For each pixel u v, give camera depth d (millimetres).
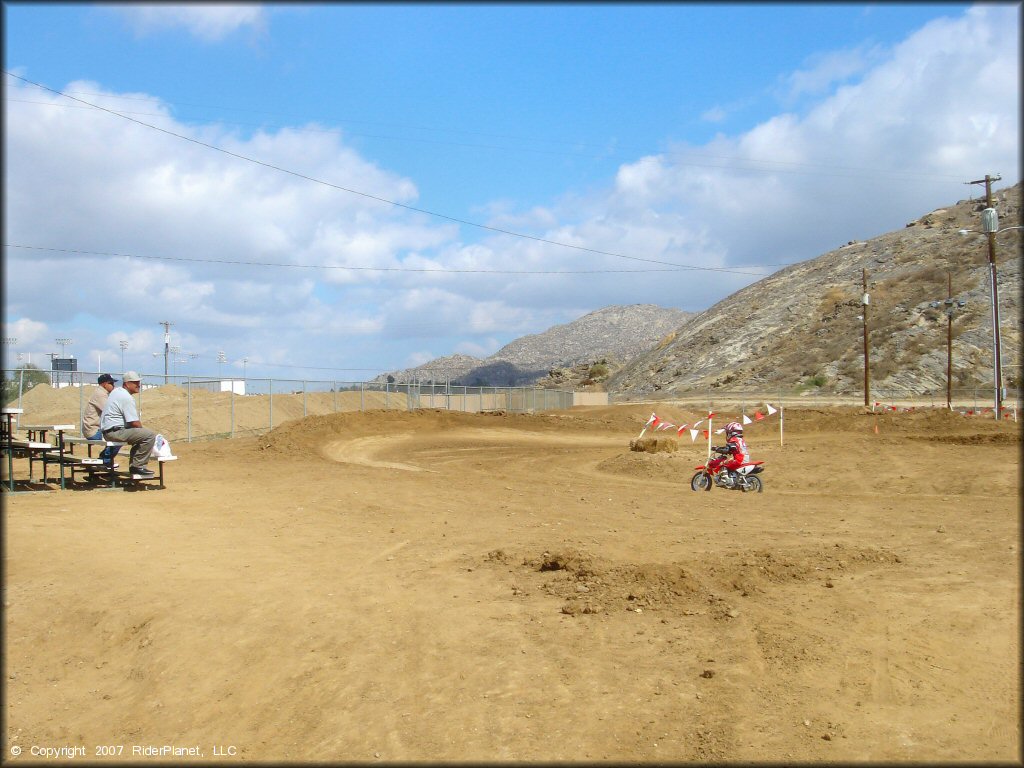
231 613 8258
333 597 8680
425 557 10477
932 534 12000
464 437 36281
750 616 7641
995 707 5668
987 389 74688
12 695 7016
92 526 11844
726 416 60062
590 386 135000
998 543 11133
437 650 7090
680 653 6770
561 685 6266
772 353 103062
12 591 9055
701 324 132125
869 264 118125
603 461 23922
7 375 25516
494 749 5391
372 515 13812
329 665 6977
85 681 7289
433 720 5871
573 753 5262
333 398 46906
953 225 117625
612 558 10125
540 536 11922
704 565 9430
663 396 101125
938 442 26359
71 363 49375
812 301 114000
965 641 6953
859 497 16766
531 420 42469
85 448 21969
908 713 5609
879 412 40062
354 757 5473
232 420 33375
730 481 18172
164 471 20047
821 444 25453
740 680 6199
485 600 8422
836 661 6527
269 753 5750
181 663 7258
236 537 11695
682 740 5344
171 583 9219
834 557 10031
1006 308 86188
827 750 5113
